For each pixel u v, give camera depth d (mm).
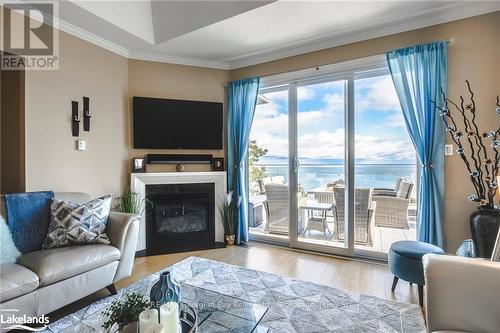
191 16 2926
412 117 2752
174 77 3750
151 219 3510
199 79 3875
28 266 1837
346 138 3287
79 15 2633
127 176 3529
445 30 2672
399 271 2250
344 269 2889
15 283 1647
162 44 3320
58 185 2783
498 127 2469
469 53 2564
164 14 3045
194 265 3016
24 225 2180
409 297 2273
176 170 3730
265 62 3732
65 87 2836
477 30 2537
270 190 3848
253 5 2568
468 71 2568
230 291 2385
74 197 2584
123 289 2402
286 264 3043
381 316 1994
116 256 2246
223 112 3996
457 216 2613
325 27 2928
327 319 1958
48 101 2695
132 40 3186
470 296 1222
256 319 1500
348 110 3258
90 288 2074
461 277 1257
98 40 3123
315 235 3525
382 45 2977
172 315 1144
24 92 2521
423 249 2234
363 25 2889
